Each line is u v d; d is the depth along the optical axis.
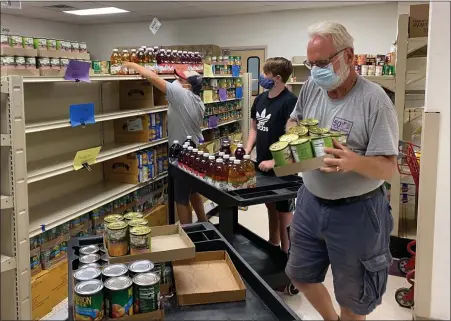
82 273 1.60
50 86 3.16
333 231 1.96
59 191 3.46
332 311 1.97
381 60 6.37
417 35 3.87
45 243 2.92
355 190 1.90
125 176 3.94
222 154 3.14
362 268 1.97
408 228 3.92
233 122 7.37
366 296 1.97
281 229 3.46
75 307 1.48
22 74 2.49
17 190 2.27
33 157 3.11
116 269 1.61
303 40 9.55
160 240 1.92
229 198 2.80
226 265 1.97
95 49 11.96
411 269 3.22
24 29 10.41
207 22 10.45
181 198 3.85
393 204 3.82
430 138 2.33
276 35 9.79
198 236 2.26
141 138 4.05
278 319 1.60
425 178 2.36
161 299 1.65
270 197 2.77
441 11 2.23
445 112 2.32
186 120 4.00
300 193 2.18
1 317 2.30
